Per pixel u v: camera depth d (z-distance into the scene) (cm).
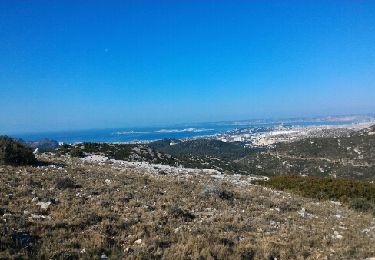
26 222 1338
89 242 1270
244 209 2023
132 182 2417
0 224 1259
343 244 1541
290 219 1931
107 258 1191
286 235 1600
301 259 1341
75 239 1280
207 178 3247
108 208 1673
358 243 1568
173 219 1623
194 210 1870
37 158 3281
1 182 1903
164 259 1234
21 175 2167
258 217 1862
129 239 1361
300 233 1645
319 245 1522
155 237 1376
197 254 1270
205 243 1366
